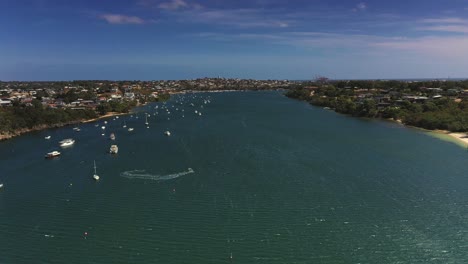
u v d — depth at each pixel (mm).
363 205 82938
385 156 125312
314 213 79312
